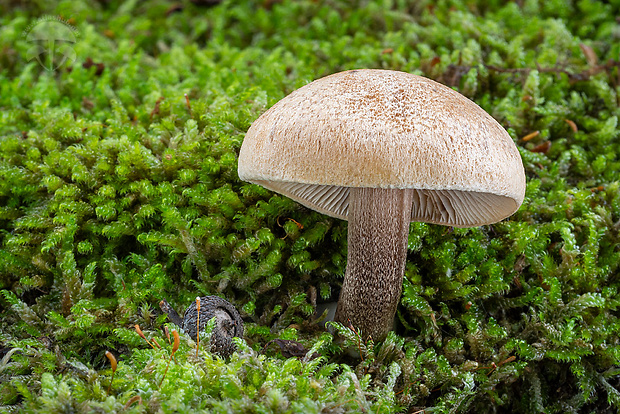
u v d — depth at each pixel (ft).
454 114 0.74
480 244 0.85
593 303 0.80
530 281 0.84
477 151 0.73
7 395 0.76
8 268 0.82
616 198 0.86
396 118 0.73
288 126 0.74
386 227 0.78
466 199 0.81
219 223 0.83
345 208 0.84
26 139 0.89
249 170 0.75
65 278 0.81
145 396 0.73
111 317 0.80
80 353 0.79
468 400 0.79
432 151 0.72
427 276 0.84
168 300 0.82
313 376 0.76
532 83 0.93
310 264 0.83
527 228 0.84
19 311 0.80
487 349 0.81
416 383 0.79
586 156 0.91
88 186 0.84
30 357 0.77
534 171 0.89
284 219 0.85
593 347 0.81
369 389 0.78
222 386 0.74
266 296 0.84
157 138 0.87
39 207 0.85
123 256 0.85
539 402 0.81
